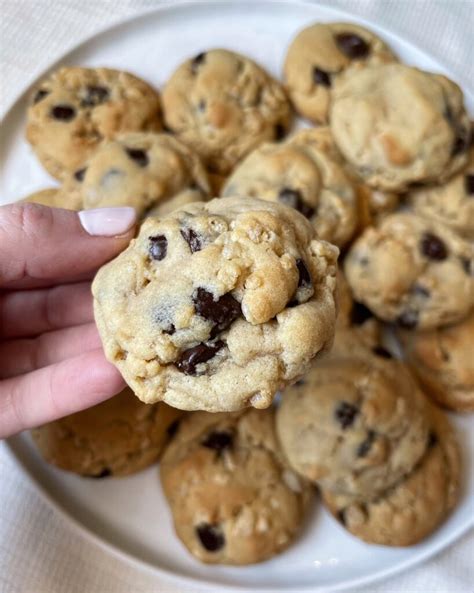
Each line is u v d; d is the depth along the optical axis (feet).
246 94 1.24
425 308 1.15
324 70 1.25
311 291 0.75
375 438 1.07
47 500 1.05
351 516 1.09
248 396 0.73
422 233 1.17
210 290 0.72
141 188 1.09
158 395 0.74
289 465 1.12
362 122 1.18
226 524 1.07
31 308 1.06
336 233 1.16
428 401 1.17
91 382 0.90
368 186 1.23
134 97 1.23
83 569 1.08
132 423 1.10
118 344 0.75
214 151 1.25
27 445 1.10
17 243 0.90
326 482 1.08
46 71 1.24
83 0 1.33
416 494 1.08
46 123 1.21
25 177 1.23
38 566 1.08
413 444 1.08
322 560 1.10
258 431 1.12
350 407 1.08
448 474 1.11
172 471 1.10
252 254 0.73
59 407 0.91
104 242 0.92
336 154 1.23
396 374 1.12
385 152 1.17
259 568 1.09
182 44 1.29
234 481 1.08
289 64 1.27
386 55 1.26
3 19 1.31
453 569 1.11
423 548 1.08
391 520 1.07
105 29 1.25
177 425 1.14
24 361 1.05
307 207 1.14
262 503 1.08
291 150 1.18
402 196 1.27
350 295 1.18
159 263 0.75
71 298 1.07
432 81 1.19
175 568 1.08
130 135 1.17
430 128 1.15
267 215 0.76
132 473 1.11
